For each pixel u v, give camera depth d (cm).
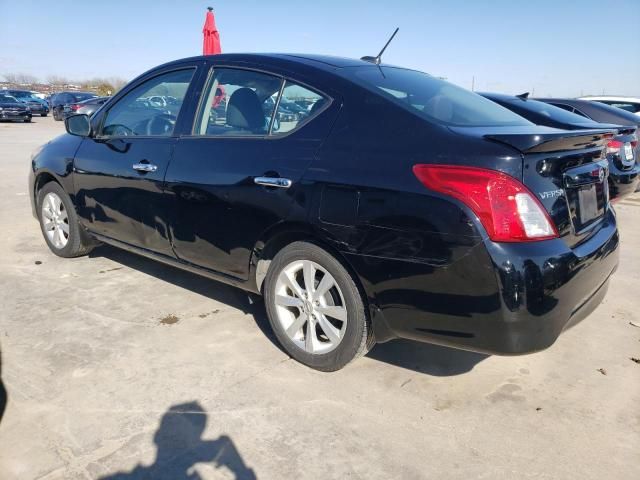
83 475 220
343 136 278
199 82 359
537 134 232
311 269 293
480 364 317
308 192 279
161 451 236
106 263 482
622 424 263
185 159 343
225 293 416
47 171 469
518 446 246
